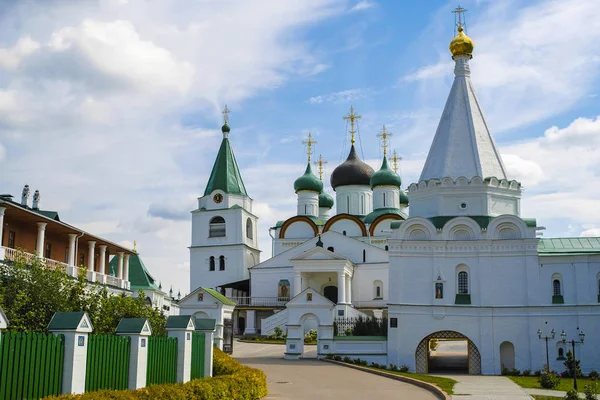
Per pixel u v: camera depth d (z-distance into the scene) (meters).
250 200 93.69
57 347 18.81
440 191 52.53
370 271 79.19
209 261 89.81
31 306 29.67
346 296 74.19
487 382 41.00
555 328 48.62
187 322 28.27
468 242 50.06
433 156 55.00
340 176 92.12
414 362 49.34
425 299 50.06
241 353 58.50
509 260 49.72
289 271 81.69
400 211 89.50
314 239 81.69
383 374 43.50
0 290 28.80
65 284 32.16
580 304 48.72
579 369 46.53
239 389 27.00
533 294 48.94
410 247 50.78
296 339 53.41
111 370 22.00
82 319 19.38
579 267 49.34
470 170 52.94
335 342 51.91
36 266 31.91
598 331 48.44
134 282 77.69
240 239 88.81
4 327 16.55
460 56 56.81
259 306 78.19
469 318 49.34
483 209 51.94
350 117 95.38
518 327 48.84
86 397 17.69
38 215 42.84
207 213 90.81
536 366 48.09
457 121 54.78
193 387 23.42
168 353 27.02
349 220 86.12
